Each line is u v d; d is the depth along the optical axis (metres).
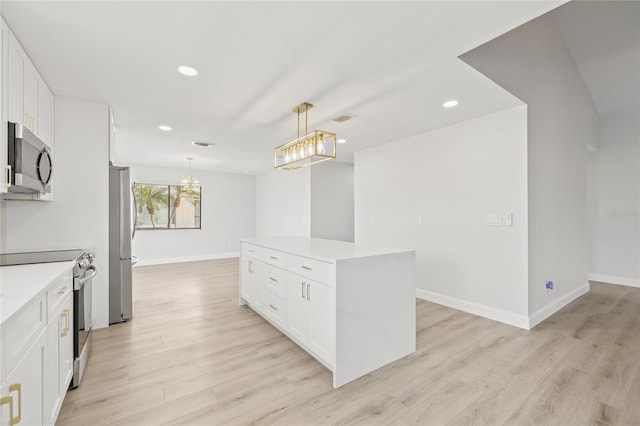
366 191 4.88
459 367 2.25
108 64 2.19
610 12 3.23
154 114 3.26
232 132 3.95
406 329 2.44
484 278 3.32
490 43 2.44
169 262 7.00
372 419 1.68
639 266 4.55
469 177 3.45
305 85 2.53
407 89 2.60
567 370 2.19
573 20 3.44
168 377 2.11
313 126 3.68
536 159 3.13
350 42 1.90
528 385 2.01
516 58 2.79
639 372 2.16
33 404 1.28
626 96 4.40
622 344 2.62
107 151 2.99
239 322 3.18
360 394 1.92
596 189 4.94
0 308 1.09
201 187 7.46
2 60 1.65
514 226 3.06
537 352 2.47
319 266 2.18
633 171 4.60
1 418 1.00
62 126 2.78
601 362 2.30
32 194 2.30
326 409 1.77
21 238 2.63
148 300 3.99
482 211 3.32
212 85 2.53
